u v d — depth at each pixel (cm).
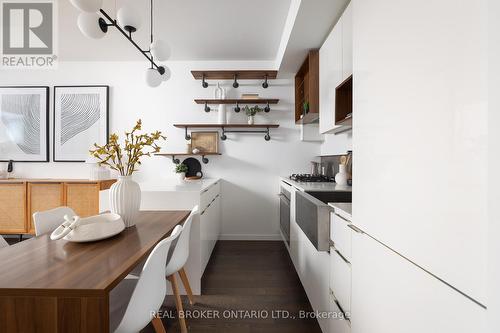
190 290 208
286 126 387
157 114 386
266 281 248
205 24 284
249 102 371
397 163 85
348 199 213
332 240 154
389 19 91
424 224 71
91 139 381
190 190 234
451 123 61
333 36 238
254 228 388
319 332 175
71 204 337
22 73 385
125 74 384
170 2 245
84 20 167
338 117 215
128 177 173
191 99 386
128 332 105
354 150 123
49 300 87
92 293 86
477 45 54
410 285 78
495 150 49
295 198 251
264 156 387
